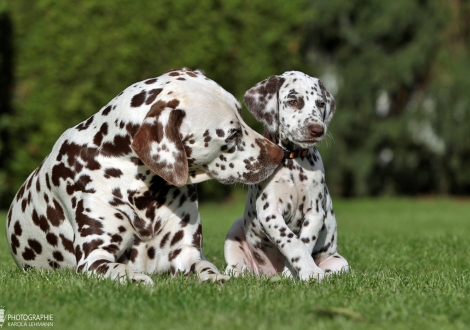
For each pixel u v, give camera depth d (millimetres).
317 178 9602
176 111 7980
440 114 35625
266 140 8734
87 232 8445
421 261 12250
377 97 36531
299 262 9008
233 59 30984
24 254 9688
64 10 27750
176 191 8773
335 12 35000
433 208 31172
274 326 6090
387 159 38500
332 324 6172
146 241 8734
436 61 36281
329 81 37188
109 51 28062
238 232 10594
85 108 27969
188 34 29125
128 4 28219
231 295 7164
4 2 26672
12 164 28219
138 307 6668
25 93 28047
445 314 6688
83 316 6441
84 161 8602
